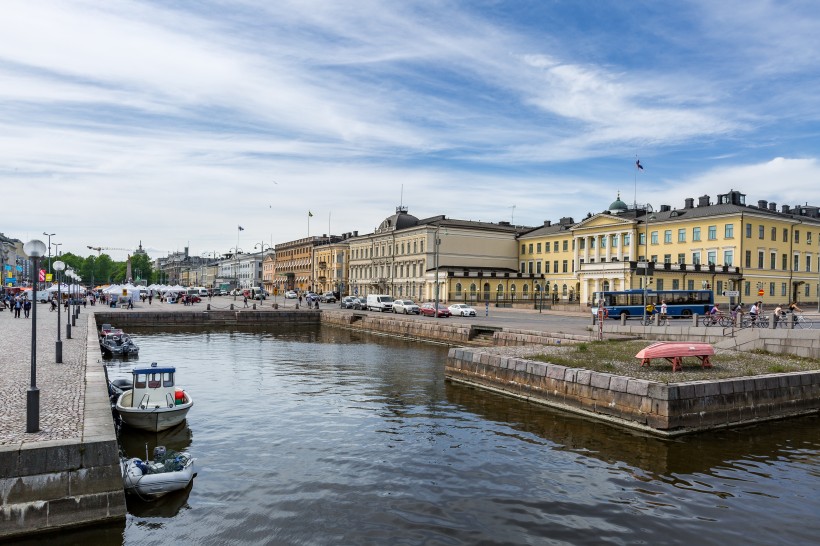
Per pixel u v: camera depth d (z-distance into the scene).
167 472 13.71
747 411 21.20
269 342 51.38
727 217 73.12
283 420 20.98
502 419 21.61
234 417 21.36
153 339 53.94
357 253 123.94
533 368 25.23
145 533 11.56
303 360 38.31
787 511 13.12
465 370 29.58
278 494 13.77
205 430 19.48
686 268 71.69
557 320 56.41
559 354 27.83
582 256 92.06
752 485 14.76
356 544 11.30
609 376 21.72
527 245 104.81
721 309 69.12
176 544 11.16
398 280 106.06
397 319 59.03
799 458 17.03
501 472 15.55
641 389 20.27
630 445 18.23
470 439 18.78
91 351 27.25
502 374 27.03
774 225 76.19
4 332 37.03
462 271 97.06
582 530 12.08
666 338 35.53
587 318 59.44
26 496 10.95
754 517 12.79
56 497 11.18
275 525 12.08
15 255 158.75
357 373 32.62
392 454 17.02
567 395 23.39
